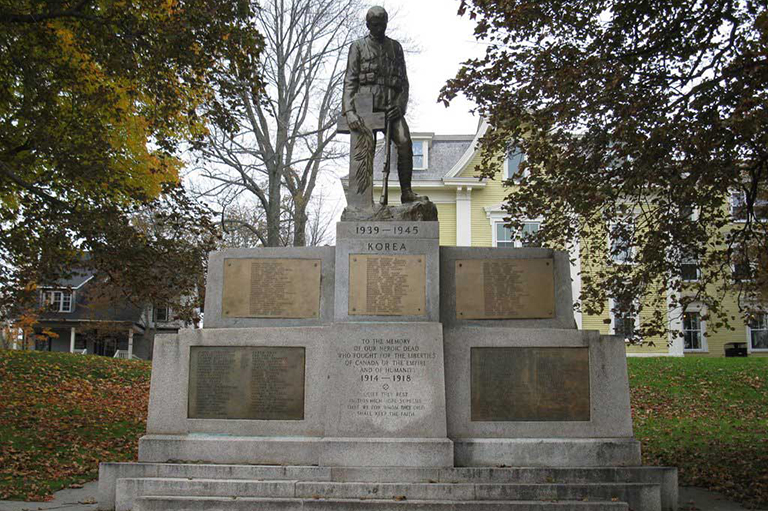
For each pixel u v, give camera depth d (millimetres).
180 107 17609
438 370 9242
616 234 14266
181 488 8500
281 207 31578
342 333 9359
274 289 9961
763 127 10648
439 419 9086
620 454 9211
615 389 9562
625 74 11531
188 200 18016
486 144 14555
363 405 9133
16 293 17453
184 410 9570
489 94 13219
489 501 8180
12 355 22359
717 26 11516
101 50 15922
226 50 16703
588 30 12602
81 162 16766
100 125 17188
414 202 10367
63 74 16594
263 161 27406
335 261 9805
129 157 20234
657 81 11906
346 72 10844
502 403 9531
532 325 9836
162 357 9719
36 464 11828
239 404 9562
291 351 9633
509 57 13086
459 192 33156
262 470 8797
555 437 9406
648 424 17844
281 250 10062
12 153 16672
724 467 12266
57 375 20750
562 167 13172
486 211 33125
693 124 11039
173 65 17609
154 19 15984
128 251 16469
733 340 33844
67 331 49188
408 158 10688
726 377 23266
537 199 14016
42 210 16562
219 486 8484
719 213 13336
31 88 16453
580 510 8070
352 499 8227
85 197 17484
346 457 8867
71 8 15539
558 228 14523
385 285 9664
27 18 15164
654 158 11844
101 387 20375
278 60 27594
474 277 9984
